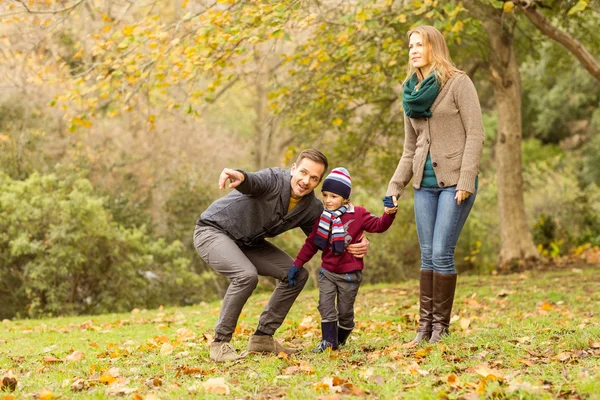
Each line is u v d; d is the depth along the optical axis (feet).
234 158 82.58
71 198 44.50
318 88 40.70
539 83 106.01
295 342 20.06
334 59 37.88
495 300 30.19
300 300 34.94
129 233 47.78
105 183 64.69
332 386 13.12
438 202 17.53
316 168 16.51
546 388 12.14
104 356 18.98
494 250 62.59
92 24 42.01
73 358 18.31
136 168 73.31
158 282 51.01
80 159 63.21
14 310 45.93
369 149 50.03
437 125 17.22
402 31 37.65
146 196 67.26
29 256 45.47
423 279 18.04
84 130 72.90
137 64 33.37
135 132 75.92
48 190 47.52
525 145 108.58
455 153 17.10
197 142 78.33
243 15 28.89
